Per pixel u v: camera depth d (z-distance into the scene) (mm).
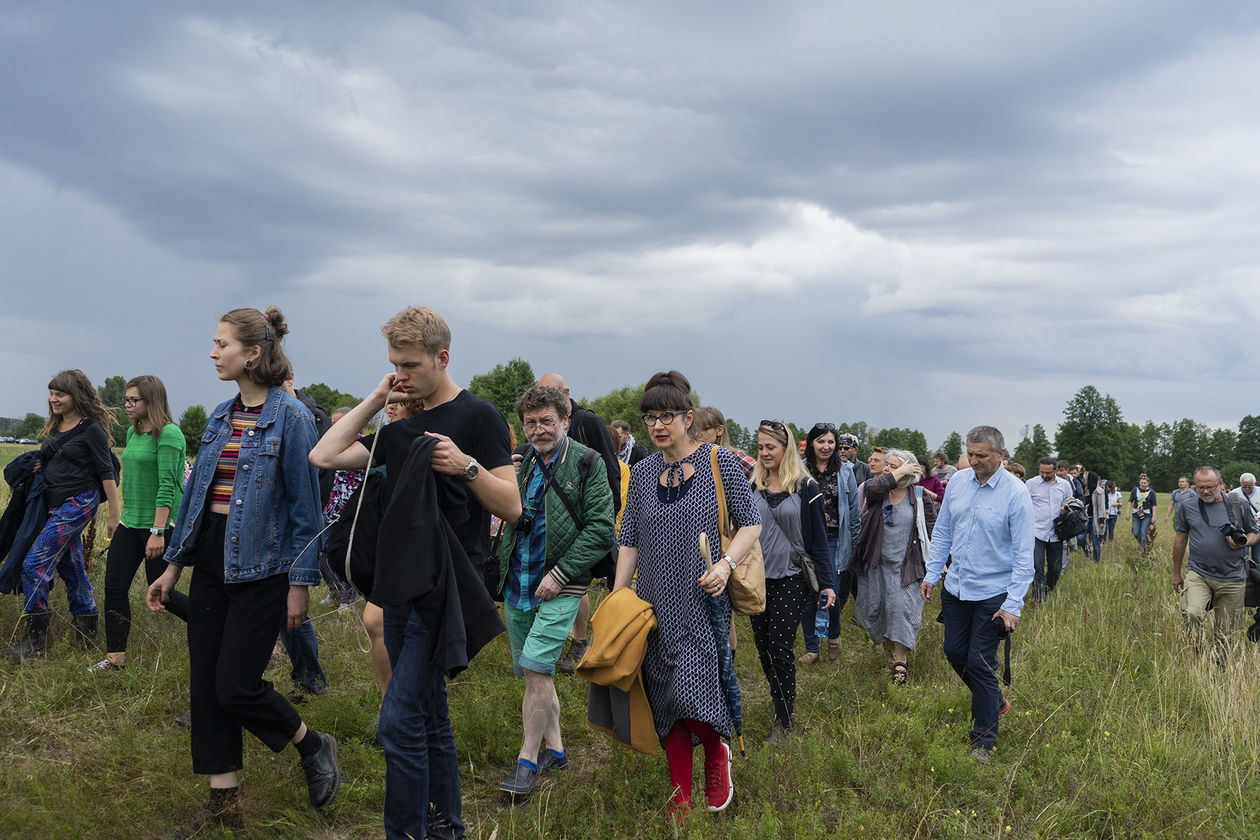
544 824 3848
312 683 5191
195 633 3633
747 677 6898
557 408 4582
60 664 5219
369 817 3953
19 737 4207
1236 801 4527
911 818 4184
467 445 3342
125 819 3465
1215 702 5848
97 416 5867
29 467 5664
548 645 4387
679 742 4047
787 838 3840
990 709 5184
